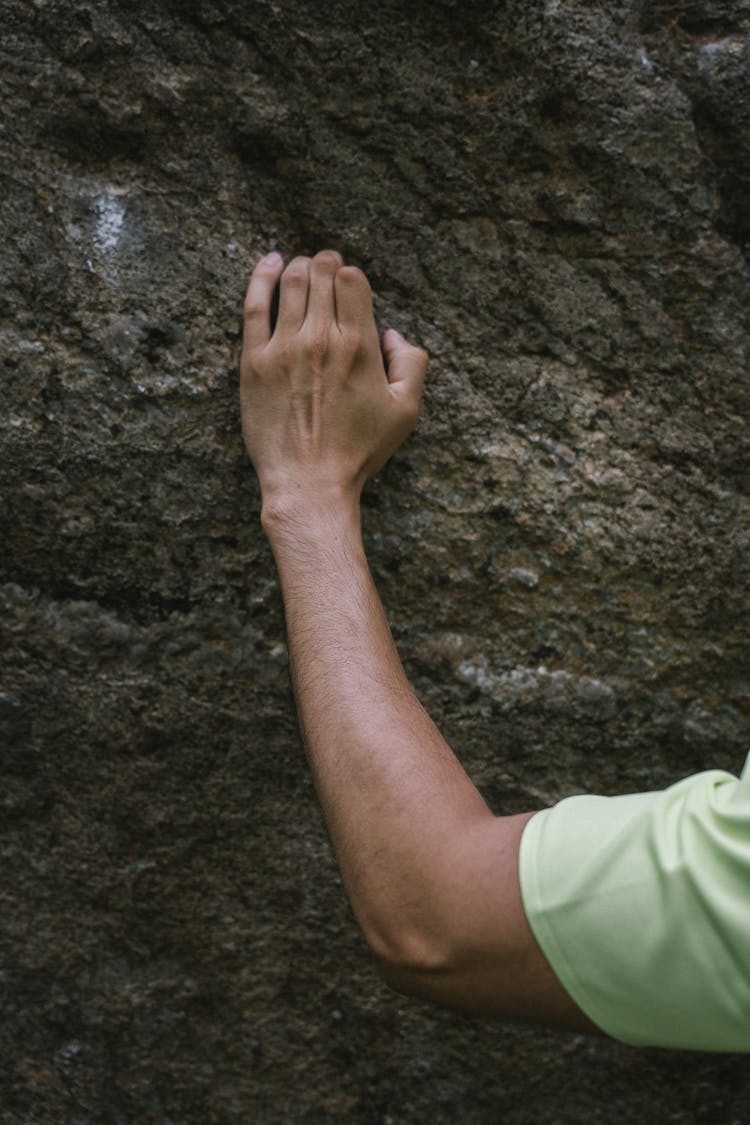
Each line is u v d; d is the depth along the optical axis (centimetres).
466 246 114
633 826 70
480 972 72
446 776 79
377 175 113
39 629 117
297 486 102
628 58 111
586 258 114
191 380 113
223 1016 125
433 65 111
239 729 119
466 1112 126
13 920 124
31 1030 126
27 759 120
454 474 116
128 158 112
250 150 112
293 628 97
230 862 122
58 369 113
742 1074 125
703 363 115
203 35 111
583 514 117
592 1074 125
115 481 114
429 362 114
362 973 123
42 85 111
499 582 117
